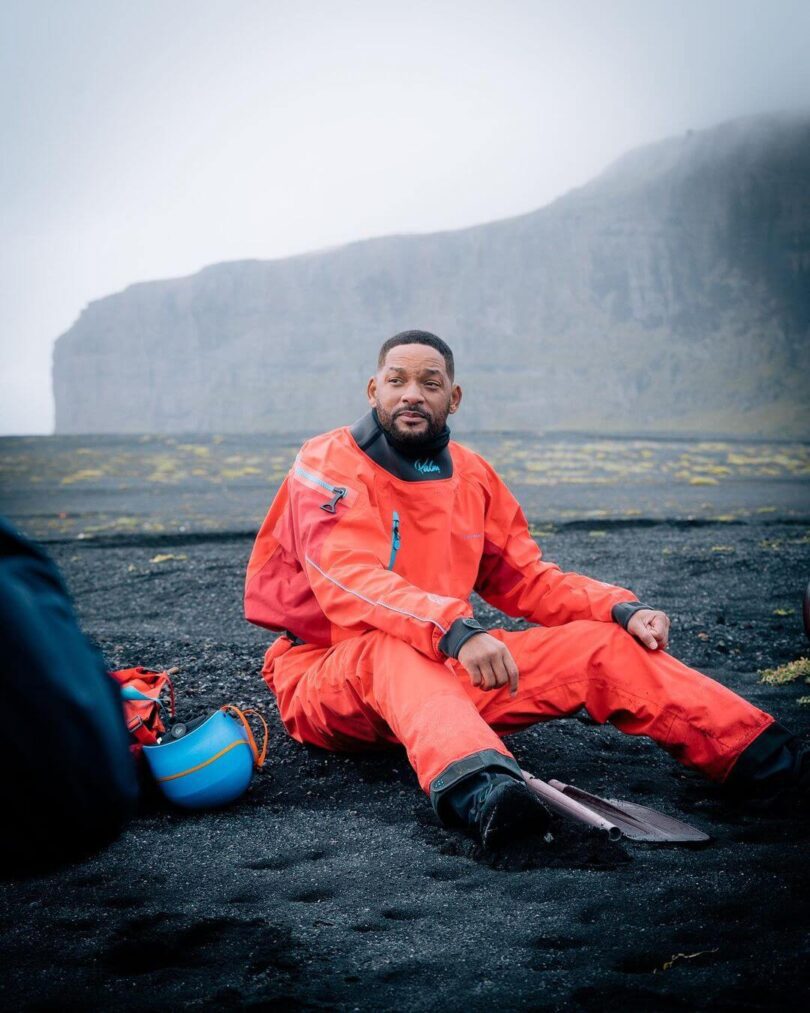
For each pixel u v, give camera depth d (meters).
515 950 2.05
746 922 2.14
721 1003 1.77
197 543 13.50
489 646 2.61
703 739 2.95
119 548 12.96
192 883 2.53
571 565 10.15
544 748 3.75
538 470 34.47
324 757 3.56
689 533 13.91
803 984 1.83
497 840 2.53
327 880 2.52
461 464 3.34
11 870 1.43
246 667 5.07
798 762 2.93
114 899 2.42
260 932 2.19
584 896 2.31
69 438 57.19
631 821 2.84
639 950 2.02
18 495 26.36
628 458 41.84
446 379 3.20
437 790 2.54
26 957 2.10
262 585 3.44
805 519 16.42
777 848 2.63
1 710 1.33
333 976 1.95
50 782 1.36
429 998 1.84
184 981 1.95
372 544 3.05
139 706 3.43
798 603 7.66
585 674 3.02
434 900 2.34
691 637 6.17
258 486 28.88
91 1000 1.88
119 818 1.47
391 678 2.78
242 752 3.16
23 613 1.37
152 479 31.97
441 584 3.19
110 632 6.68
